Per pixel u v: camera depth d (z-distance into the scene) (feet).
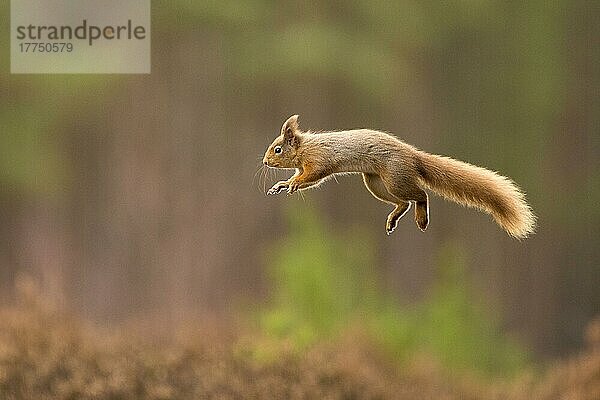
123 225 59.47
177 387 22.47
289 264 33.09
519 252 73.15
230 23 59.41
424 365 27.76
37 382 22.33
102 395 21.76
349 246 36.40
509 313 73.46
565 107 76.64
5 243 59.31
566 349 74.84
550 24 74.64
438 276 37.17
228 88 60.08
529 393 27.14
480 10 69.36
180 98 59.47
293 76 61.05
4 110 58.13
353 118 63.16
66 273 59.52
